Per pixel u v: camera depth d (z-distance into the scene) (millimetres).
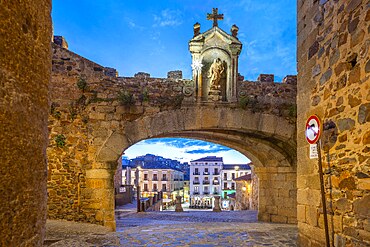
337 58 4664
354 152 4133
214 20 10906
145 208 19766
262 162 13289
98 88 10133
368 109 3865
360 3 4094
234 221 13336
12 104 1611
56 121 9797
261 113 10750
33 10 1880
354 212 4090
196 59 10633
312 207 5273
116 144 9914
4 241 1521
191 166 77938
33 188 1870
